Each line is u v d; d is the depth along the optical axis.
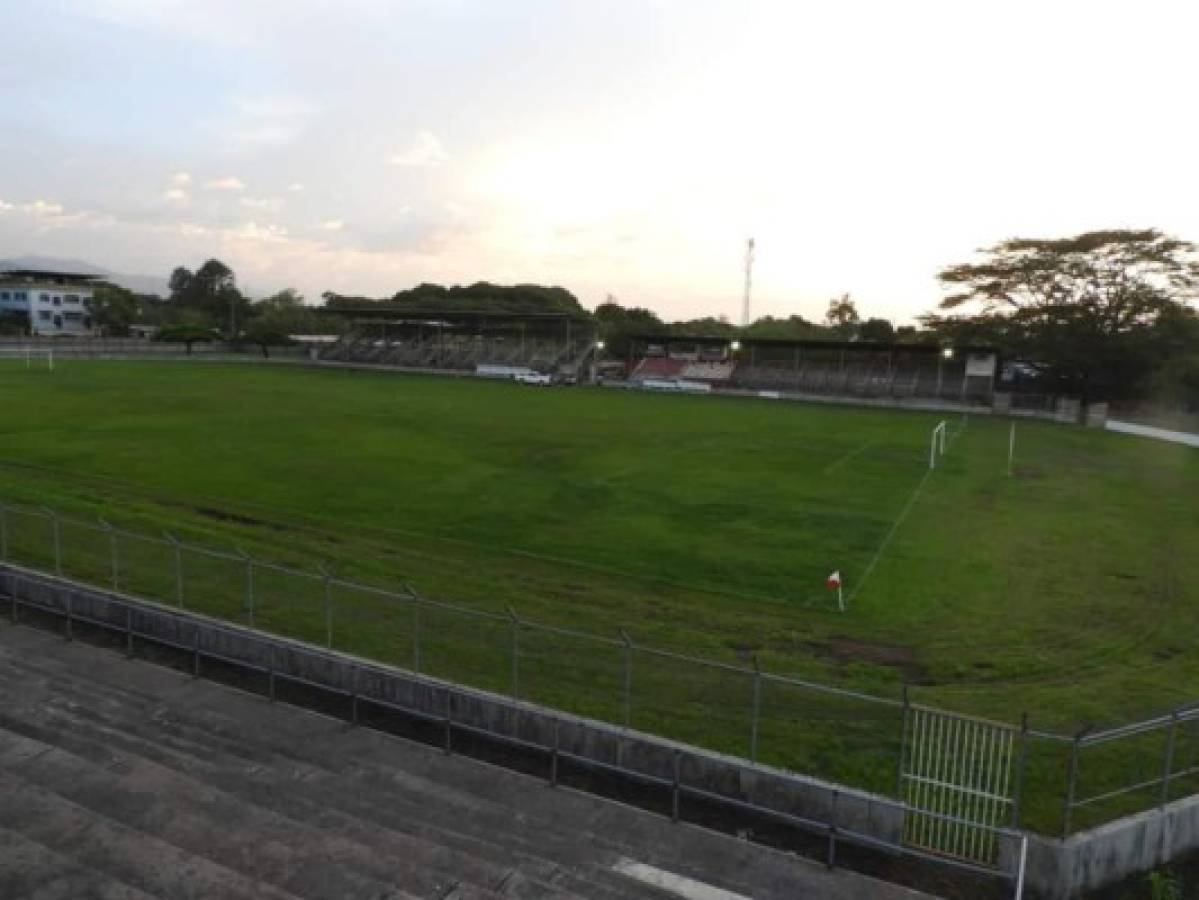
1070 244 77.88
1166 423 73.38
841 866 11.86
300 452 43.31
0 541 24.00
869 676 17.94
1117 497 38.31
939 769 13.71
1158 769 14.26
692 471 41.09
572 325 115.69
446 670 16.94
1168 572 26.45
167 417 54.72
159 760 13.97
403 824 12.43
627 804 13.15
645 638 19.48
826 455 47.69
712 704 15.97
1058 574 25.83
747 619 21.31
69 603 19.33
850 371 95.88
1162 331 74.94
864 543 28.66
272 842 11.63
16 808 12.08
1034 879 11.30
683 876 11.43
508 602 21.64
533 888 10.98
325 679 16.38
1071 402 73.25
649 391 91.12
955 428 63.41
